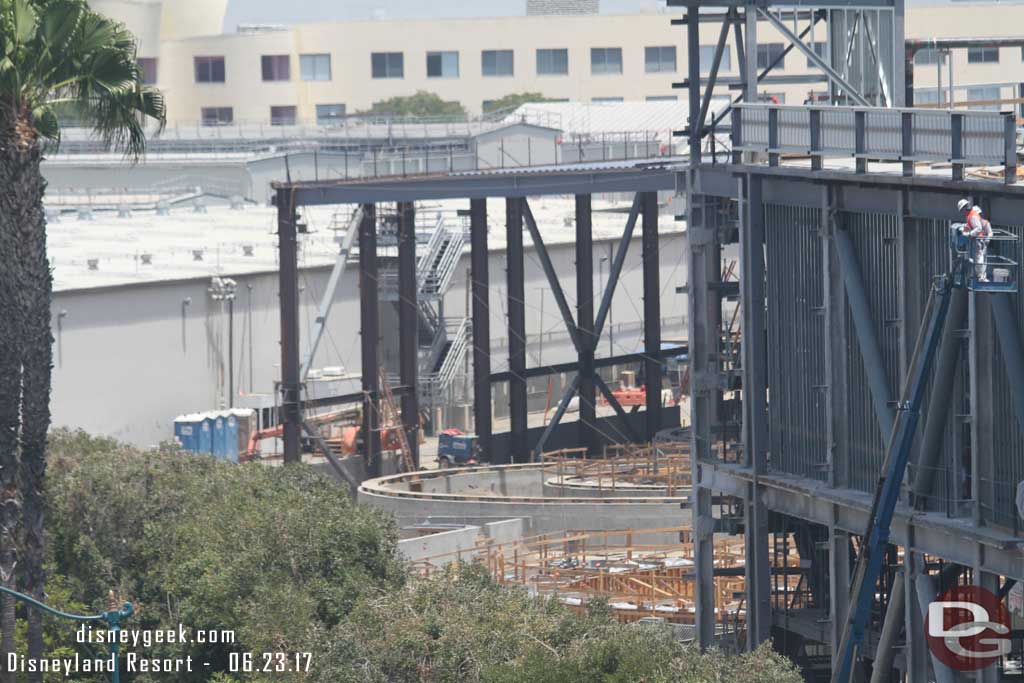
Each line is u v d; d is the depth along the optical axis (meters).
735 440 98.69
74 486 98.25
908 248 77.38
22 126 76.69
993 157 70.50
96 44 78.44
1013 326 70.56
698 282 99.00
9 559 78.81
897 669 87.12
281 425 193.50
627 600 114.00
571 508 137.25
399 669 74.94
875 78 96.88
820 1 95.38
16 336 78.25
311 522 91.50
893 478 71.56
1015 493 70.88
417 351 191.00
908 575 77.31
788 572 94.75
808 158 94.25
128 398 180.12
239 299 193.12
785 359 89.06
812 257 86.50
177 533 95.50
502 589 82.62
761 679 69.56
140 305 181.38
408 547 126.25
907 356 77.38
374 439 184.25
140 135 81.62
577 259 197.88
